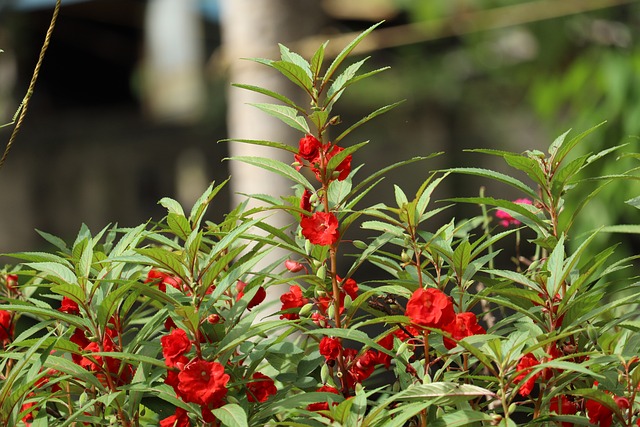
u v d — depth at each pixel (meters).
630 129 4.29
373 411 1.70
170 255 1.74
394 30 6.92
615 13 5.42
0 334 2.01
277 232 1.86
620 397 1.79
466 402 1.77
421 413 1.77
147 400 1.87
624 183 4.14
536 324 1.82
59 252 1.98
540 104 5.57
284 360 1.90
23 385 1.75
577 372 1.75
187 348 1.73
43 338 1.74
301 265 1.94
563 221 4.07
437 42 8.12
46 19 8.98
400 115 9.09
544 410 1.81
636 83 4.50
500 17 6.19
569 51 5.87
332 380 1.89
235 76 3.64
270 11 3.60
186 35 9.29
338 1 7.27
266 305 2.02
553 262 1.77
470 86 8.25
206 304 1.77
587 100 4.85
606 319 1.98
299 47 3.61
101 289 1.84
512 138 9.10
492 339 1.68
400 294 1.85
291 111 1.88
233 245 1.93
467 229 2.17
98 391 1.88
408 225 1.82
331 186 1.92
